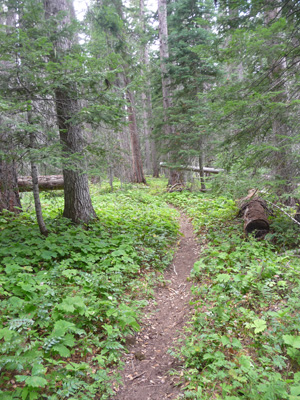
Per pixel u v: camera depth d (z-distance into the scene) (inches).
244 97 222.1
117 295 185.6
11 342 117.7
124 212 392.2
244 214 286.5
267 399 98.0
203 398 107.0
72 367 116.7
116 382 122.7
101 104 237.1
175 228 344.2
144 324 167.8
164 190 620.1
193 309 174.6
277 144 202.8
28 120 206.4
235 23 231.0
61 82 210.8
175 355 136.6
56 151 202.8
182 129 546.3
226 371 117.7
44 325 138.2
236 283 179.5
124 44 529.0
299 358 116.1
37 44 193.8
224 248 243.3
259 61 225.0
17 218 301.6
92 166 252.5
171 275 235.9
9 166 307.3
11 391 102.3
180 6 525.7
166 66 539.8
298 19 218.1
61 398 106.0
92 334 145.1
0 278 163.6
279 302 162.4
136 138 729.6
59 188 430.9
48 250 216.8
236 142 239.1
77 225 289.7
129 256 240.8
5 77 203.3
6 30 203.0
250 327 138.5
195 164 628.1
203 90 545.0
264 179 219.6
